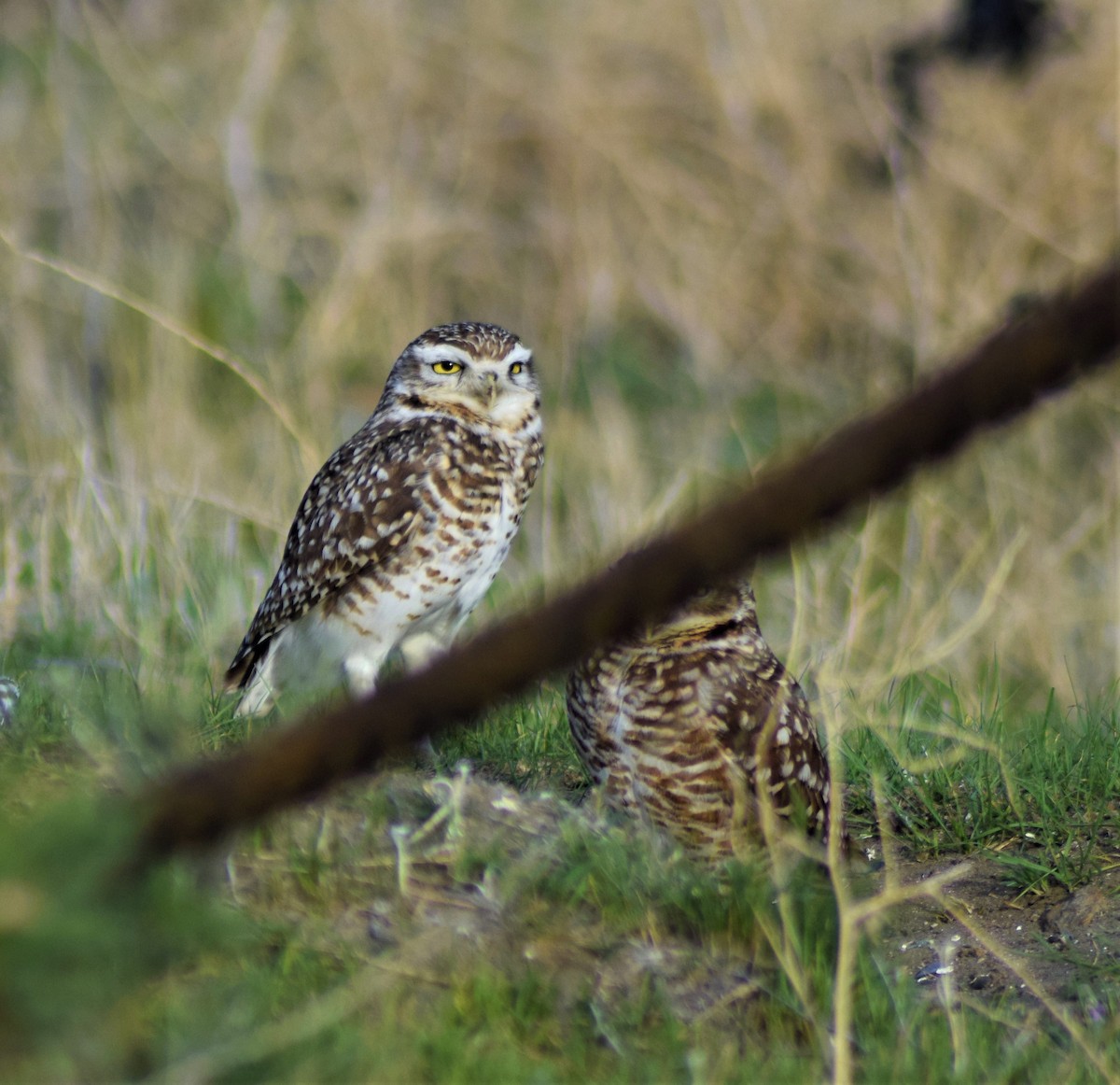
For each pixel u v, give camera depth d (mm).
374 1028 5020
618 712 6902
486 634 2051
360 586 9906
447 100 23172
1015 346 1779
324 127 22438
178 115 21781
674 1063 5172
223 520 12617
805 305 21531
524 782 8164
